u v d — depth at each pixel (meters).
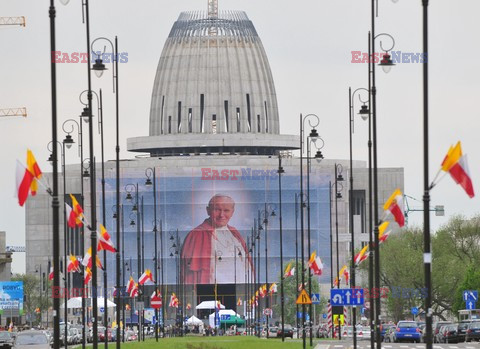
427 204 110.62
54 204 123.12
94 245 162.12
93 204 164.25
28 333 199.38
